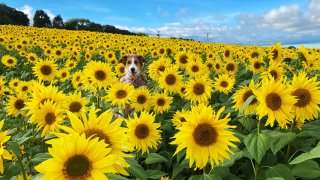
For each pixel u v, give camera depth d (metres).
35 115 0.68
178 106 1.26
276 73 1.06
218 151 0.53
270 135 0.58
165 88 1.22
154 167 0.85
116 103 1.02
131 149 0.43
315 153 0.47
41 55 3.27
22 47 3.25
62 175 0.37
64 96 0.76
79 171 0.36
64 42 4.39
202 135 0.53
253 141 0.54
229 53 1.97
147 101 1.04
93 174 0.37
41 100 0.74
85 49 3.54
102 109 1.10
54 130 0.68
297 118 0.65
